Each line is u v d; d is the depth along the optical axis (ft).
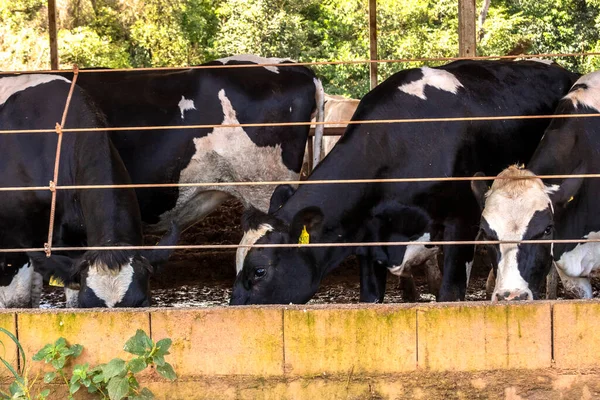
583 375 11.07
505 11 72.02
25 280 18.65
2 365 11.22
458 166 18.07
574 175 14.78
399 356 11.09
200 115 21.03
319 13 75.15
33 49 68.08
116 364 10.67
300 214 16.10
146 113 20.81
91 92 20.90
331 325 11.07
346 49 69.62
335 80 69.62
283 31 69.56
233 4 70.64
